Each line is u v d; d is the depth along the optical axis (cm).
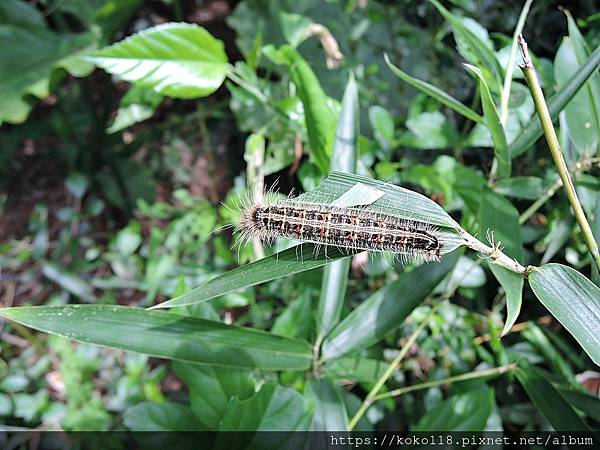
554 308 9
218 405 13
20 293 29
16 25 28
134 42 15
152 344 12
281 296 20
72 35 29
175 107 32
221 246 22
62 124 31
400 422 19
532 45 21
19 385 23
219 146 31
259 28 25
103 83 33
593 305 9
